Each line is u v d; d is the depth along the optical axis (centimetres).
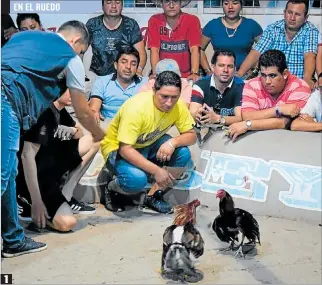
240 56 581
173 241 283
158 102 365
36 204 363
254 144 418
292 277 303
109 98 472
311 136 414
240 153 418
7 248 326
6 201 316
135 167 383
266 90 427
